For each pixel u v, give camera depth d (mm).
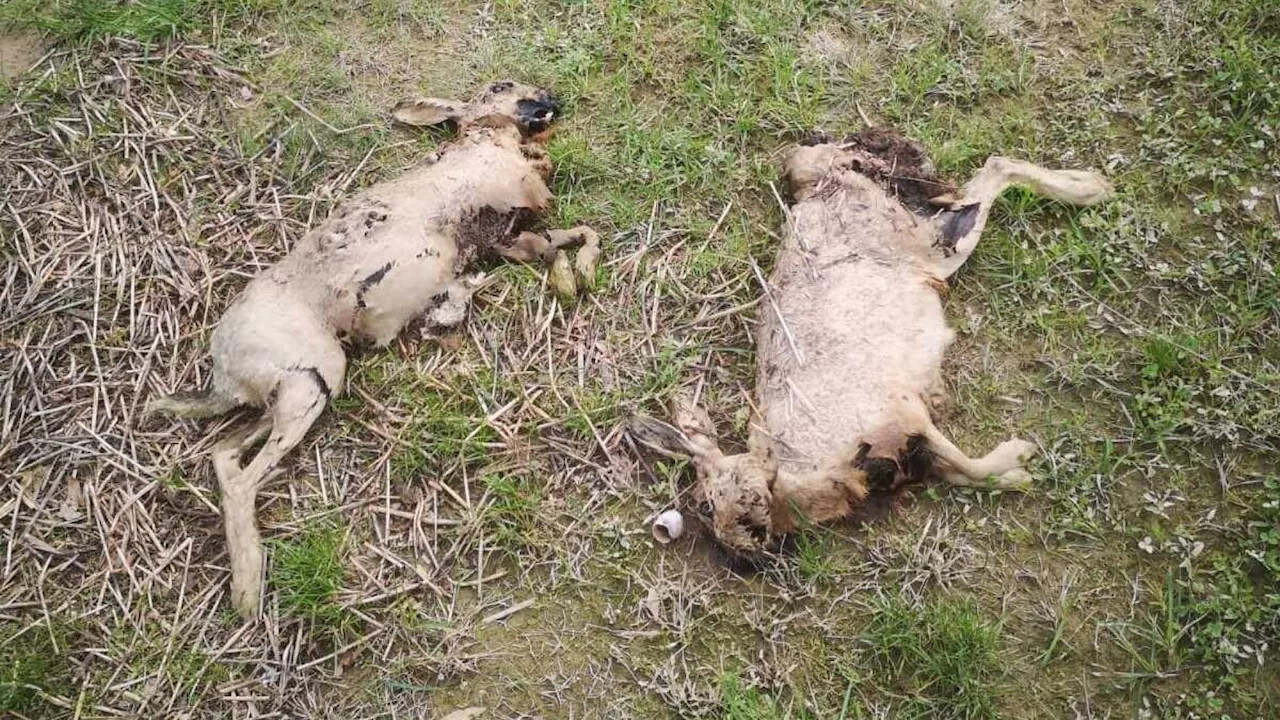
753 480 1586
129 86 1946
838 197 1728
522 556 1635
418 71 1957
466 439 1683
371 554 1642
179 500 1667
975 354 1706
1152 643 1550
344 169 1880
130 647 1596
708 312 1751
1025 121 1849
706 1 1974
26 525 1654
